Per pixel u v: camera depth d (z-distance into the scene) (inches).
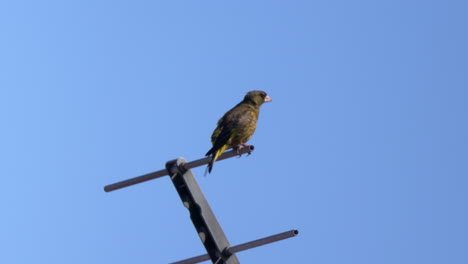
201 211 492.7
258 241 480.4
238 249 488.1
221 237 495.8
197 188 500.4
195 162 495.2
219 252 490.3
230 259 491.5
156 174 508.7
